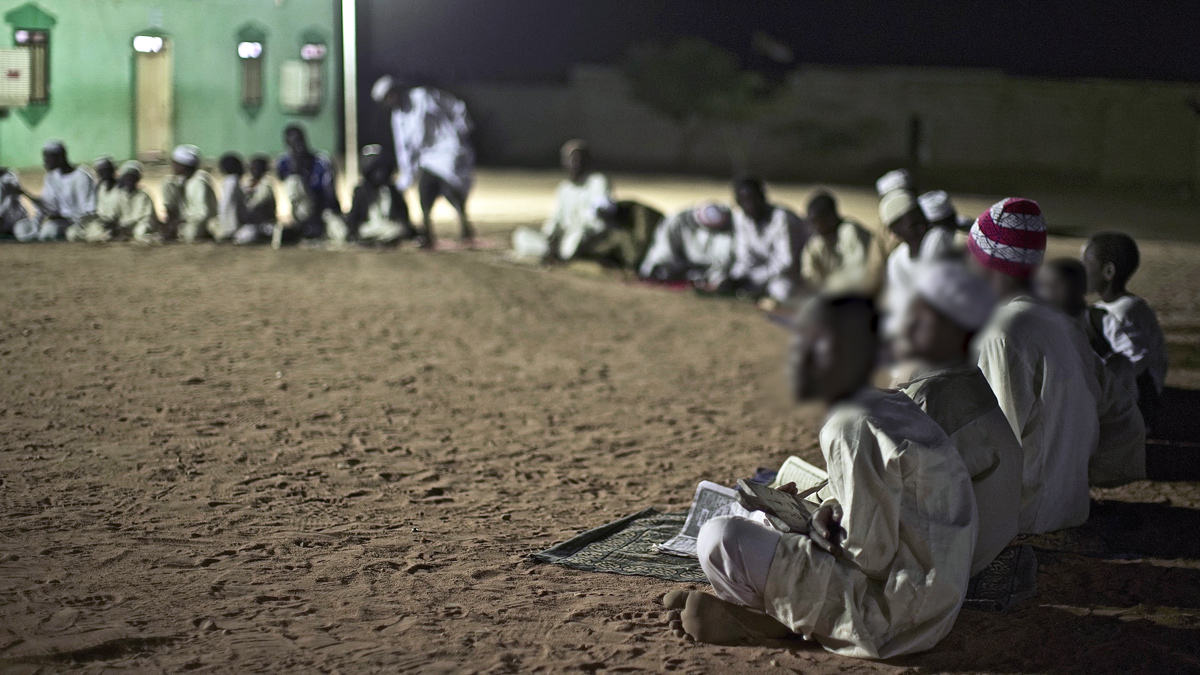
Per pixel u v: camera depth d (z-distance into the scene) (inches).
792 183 1237.7
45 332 338.6
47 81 850.8
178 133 962.1
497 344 361.4
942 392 150.1
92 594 155.7
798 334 114.2
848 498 134.6
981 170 1320.1
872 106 1344.7
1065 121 1294.3
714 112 1359.5
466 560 178.2
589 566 177.0
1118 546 193.8
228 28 983.0
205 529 186.5
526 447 250.8
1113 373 207.9
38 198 547.5
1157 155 1267.2
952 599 136.4
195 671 133.3
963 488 136.3
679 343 374.9
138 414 257.4
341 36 1210.6
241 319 376.8
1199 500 220.5
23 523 183.6
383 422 264.2
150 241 543.2
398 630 148.3
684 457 247.8
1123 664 143.3
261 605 155.3
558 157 1444.4
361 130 1330.0
